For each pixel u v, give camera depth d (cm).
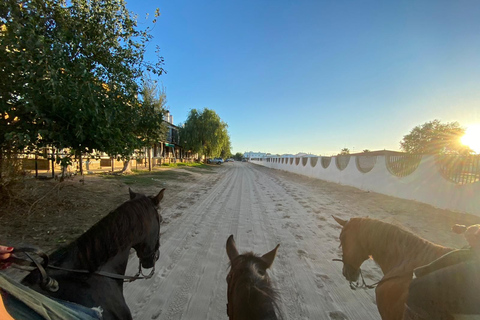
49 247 474
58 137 520
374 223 245
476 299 135
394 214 846
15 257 160
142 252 247
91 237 199
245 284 157
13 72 488
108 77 697
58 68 505
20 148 540
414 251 206
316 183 1917
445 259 154
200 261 471
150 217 243
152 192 1176
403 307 187
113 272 207
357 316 318
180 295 356
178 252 512
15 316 117
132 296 351
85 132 551
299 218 816
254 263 181
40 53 476
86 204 783
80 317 147
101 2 728
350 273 262
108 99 610
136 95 774
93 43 675
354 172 1611
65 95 509
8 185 633
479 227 151
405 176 1128
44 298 139
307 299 354
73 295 171
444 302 145
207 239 593
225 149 6550
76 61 579
